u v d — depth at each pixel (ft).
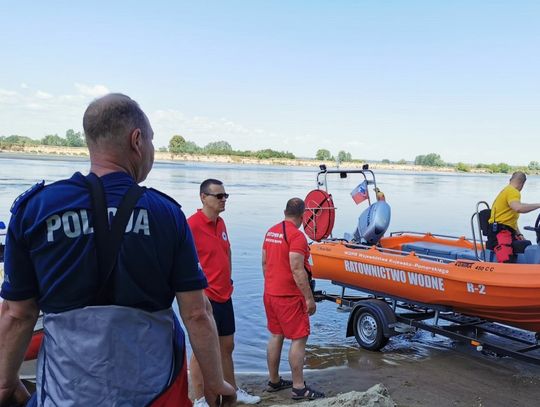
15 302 5.36
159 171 200.03
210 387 6.26
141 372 5.42
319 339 24.30
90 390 5.23
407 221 75.56
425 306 21.77
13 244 5.26
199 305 5.90
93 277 5.21
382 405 12.67
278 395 17.47
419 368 20.44
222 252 14.93
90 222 5.23
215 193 14.48
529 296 17.71
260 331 24.81
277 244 16.90
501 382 19.02
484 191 158.51
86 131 5.73
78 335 5.22
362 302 22.85
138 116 5.83
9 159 233.76
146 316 5.47
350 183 168.04
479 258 21.52
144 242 5.35
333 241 26.18
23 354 5.65
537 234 20.94
